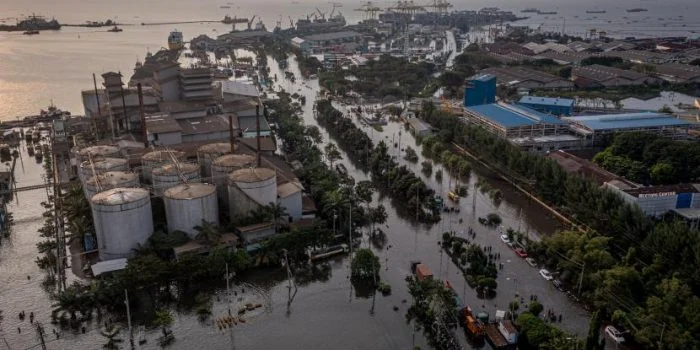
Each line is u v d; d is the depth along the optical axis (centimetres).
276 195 19612
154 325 14512
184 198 17550
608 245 17138
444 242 18825
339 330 14362
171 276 15700
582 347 12181
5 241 19262
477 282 15950
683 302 13300
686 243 15088
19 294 15950
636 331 13050
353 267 16675
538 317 14088
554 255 16850
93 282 15588
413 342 13912
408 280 16025
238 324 14588
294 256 17812
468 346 13638
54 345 13675
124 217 16762
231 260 16475
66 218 19825
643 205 19038
